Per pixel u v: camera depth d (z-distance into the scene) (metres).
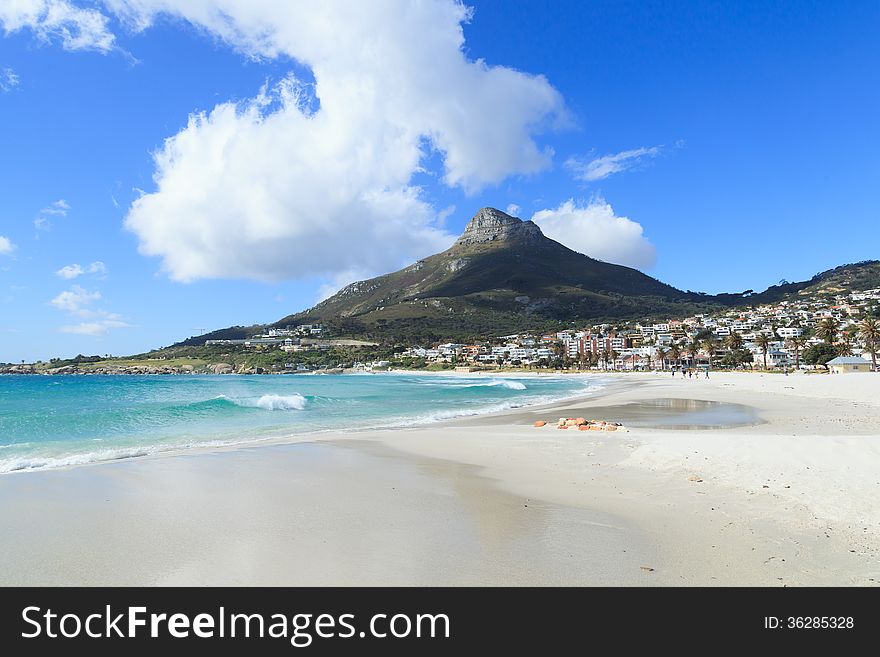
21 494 9.98
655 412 30.09
